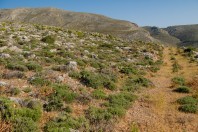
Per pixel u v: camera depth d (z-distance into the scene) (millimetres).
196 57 51062
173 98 21203
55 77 21266
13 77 20656
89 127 13750
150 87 24344
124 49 53000
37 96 17094
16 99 15047
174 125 15672
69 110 15570
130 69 29797
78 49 42625
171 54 57656
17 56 28891
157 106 18719
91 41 61656
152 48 65750
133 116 16594
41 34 62844
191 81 26641
